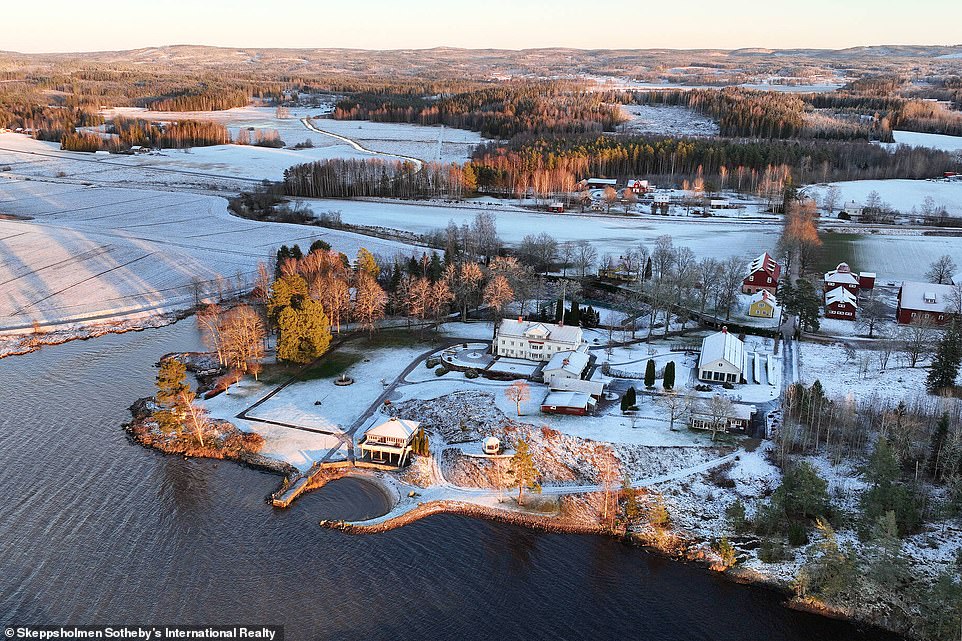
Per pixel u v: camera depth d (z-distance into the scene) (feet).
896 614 249.14
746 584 268.21
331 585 262.67
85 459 335.67
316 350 431.02
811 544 282.56
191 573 265.34
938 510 289.74
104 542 279.69
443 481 329.52
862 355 440.86
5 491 307.99
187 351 462.60
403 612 251.19
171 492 314.14
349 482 327.06
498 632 244.01
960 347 393.29
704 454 338.34
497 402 385.09
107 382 415.23
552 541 291.99
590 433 353.51
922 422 338.54
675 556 283.18
